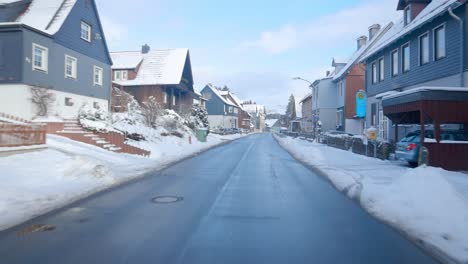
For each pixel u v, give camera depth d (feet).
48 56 69.36
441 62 54.19
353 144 72.79
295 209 25.25
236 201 27.73
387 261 15.69
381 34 112.78
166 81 134.72
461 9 49.06
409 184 27.61
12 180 30.63
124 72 139.13
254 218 22.72
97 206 25.71
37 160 39.34
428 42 58.34
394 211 23.62
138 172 43.06
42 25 72.13
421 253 16.69
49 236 18.75
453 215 20.85
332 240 18.49
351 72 118.11
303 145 96.53
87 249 16.83
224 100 265.54
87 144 55.83
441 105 40.55
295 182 37.37
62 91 74.18
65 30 75.00
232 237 18.81
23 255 16.05
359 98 105.70
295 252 16.67
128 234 19.17
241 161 59.88
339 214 23.93
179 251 16.65
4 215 22.11
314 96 155.53
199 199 28.37
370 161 54.70
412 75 63.87
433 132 45.03
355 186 33.12
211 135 159.84
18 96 62.44
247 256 16.10
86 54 83.51
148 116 90.48
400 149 47.32
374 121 84.94
